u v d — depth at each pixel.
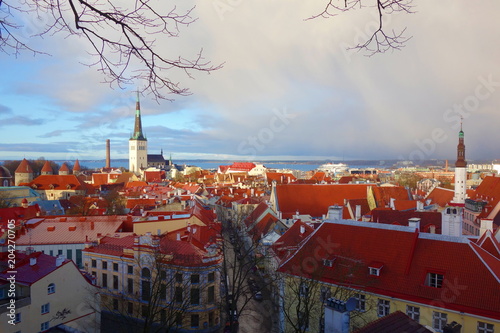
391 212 79.56
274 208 112.88
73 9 9.35
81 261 74.94
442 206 123.56
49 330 41.03
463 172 130.00
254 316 59.16
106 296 60.16
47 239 75.06
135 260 57.22
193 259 54.94
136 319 53.84
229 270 76.69
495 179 119.69
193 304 54.34
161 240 60.69
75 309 49.22
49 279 46.00
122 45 10.09
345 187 116.38
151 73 10.62
